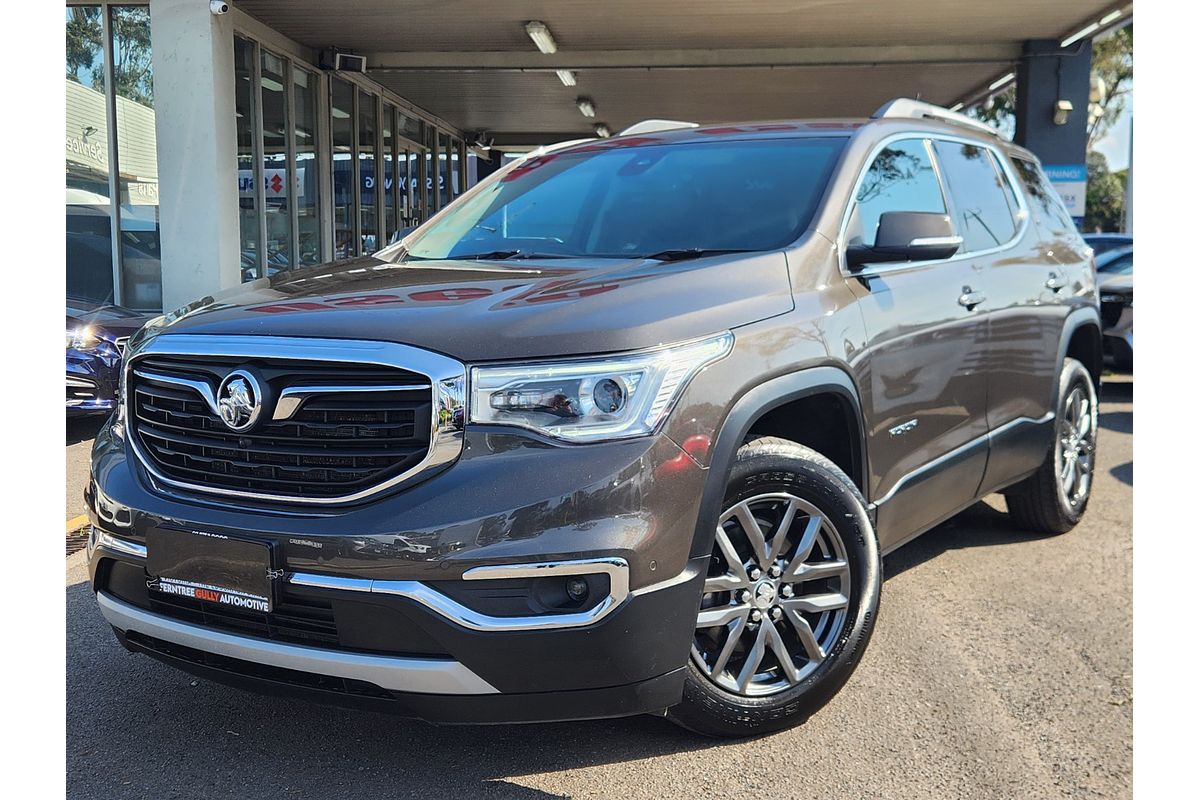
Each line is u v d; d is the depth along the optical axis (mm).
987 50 14547
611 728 2857
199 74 10484
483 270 3006
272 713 2945
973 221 4105
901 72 15562
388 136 17266
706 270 2770
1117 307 10273
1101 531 4957
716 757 2697
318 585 2254
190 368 2484
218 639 2402
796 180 3424
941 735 2834
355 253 15906
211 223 10656
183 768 2617
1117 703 3029
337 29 13281
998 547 4680
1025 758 2707
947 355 3553
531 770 2627
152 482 2537
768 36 13883
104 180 12367
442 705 2275
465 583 2205
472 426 2262
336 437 2318
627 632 2283
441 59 14680
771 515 2809
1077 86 14273
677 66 14695
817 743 2783
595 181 3754
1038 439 4379
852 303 3080
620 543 2254
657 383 2365
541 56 14688
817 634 2879
